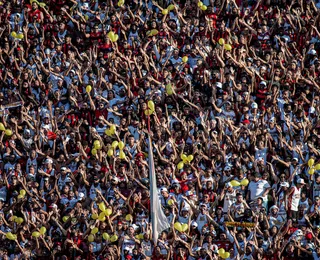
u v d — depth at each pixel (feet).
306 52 319.06
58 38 325.42
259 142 288.10
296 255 265.95
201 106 302.25
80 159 289.33
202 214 272.31
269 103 302.45
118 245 267.59
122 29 323.57
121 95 305.32
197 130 291.58
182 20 324.19
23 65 318.86
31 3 327.26
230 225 267.59
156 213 258.37
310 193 280.51
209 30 320.09
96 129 299.17
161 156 286.66
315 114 302.04
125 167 284.61
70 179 282.15
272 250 264.31
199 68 309.83
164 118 294.87
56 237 272.51
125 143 290.35
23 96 308.81
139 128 295.69
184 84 306.14
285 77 308.40
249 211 270.87
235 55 314.14
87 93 305.12
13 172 288.51
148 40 319.06
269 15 326.03
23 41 322.55
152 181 258.57
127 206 274.36
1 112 303.68
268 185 278.87
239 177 279.49
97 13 328.08
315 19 324.60
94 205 275.59
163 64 313.12
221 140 290.97
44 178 285.64
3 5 330.75
